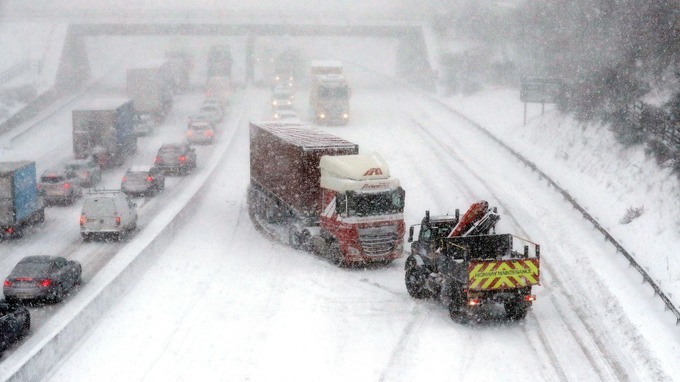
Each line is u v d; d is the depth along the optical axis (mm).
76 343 18812
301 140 28797
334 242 25938
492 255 20375
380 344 18531
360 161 25797
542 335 18938
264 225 32094
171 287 23609
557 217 30797
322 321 20297
